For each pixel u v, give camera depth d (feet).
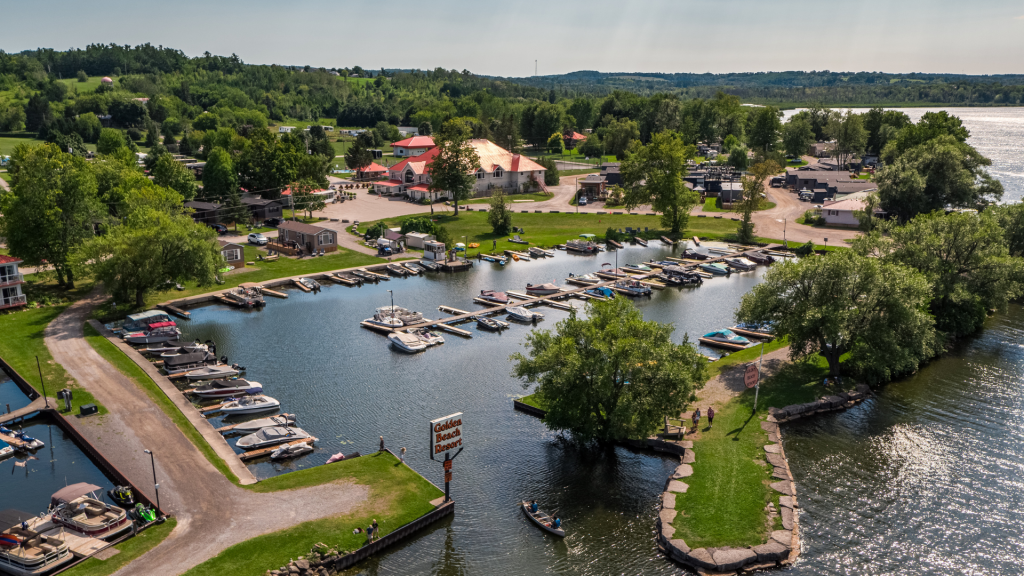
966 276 286.46
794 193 647.56
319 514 152.15
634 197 499.92
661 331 191.01
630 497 167.02
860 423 203.82
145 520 149.07
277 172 537.24
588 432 181.16
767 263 413.80
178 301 317.01
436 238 433.89
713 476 170.71
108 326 277.85
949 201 476.13
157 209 349.20
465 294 347.36
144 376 228.84
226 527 146.61
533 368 182.80
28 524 147.54
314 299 336.08
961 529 154.20
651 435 190.70
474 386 231.91
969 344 271.49
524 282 370.94
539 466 180.65
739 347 264.72
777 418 203.31
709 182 637.71
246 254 408.67
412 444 191.31
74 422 195.42
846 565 142.20
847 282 222.89
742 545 144.77
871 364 222.07
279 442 189.78
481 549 147.02
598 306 195.52
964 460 183.11
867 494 167.32
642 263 410.72
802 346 228.43
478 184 629.10
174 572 131.44
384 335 284.00
